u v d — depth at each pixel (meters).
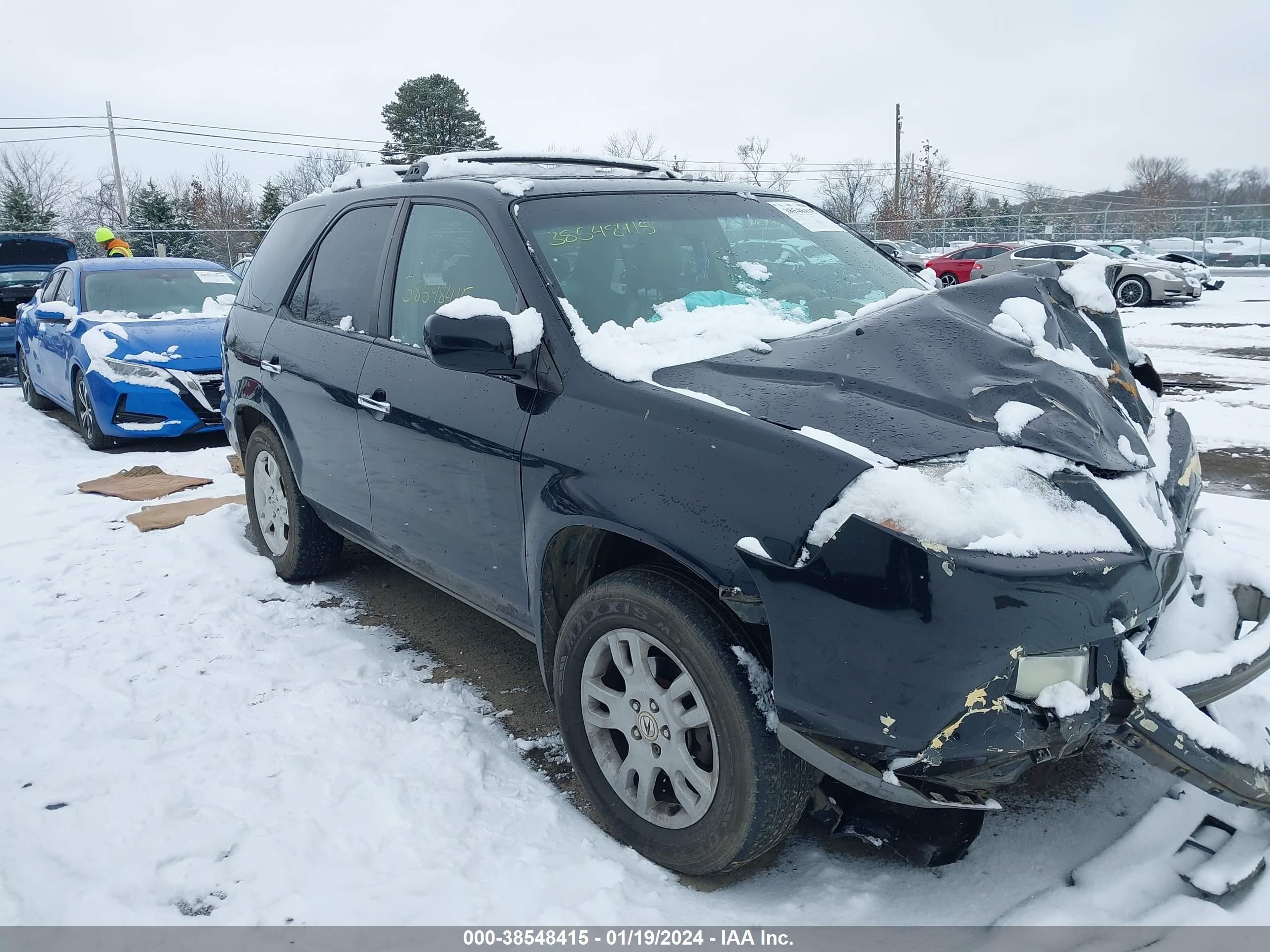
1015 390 2.39
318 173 55.97
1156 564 2.19
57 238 13.61
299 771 2.90
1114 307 3.04
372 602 4.38
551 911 2.28
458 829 2.62
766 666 2.21
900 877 2.41
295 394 4.05
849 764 2.03
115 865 2.48
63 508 6.05
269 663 3.70
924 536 1.96
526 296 2.87
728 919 2.26
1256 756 2.14
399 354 3.40
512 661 3.76
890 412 2.28
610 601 2.45
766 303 3.16
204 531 5.24
